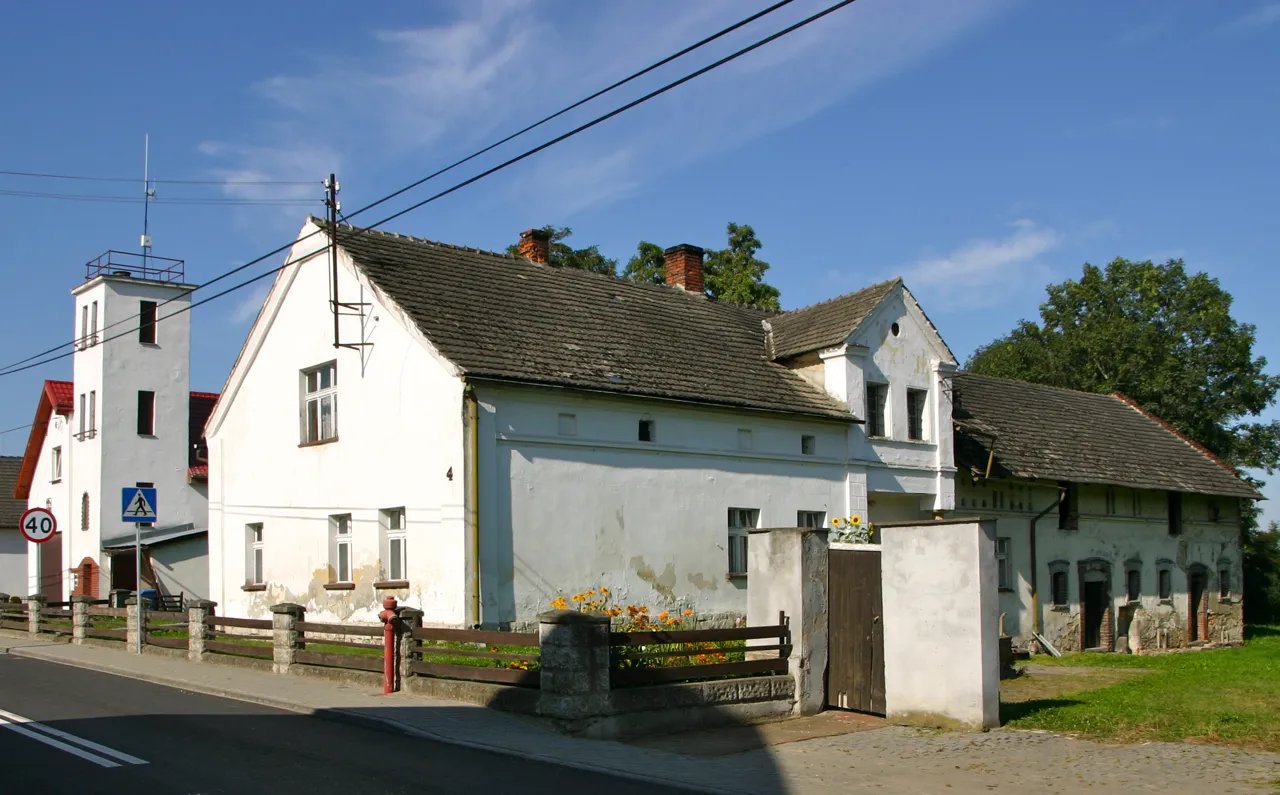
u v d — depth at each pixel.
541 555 18.81
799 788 9.45
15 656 20.11
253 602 23.69
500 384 18.48
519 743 10.90
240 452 24.69
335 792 8.55
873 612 13.85
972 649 12.62
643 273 47.50
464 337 19.42
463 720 11.96
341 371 21.36
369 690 14.27
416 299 20.14
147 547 31.31
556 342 20.91
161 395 36.44
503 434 18.59
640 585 20.25
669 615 19.88
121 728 11.49
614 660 12.54
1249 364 49.28
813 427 23.73
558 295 23.30
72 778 8.91
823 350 24.64
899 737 12.19
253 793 8.48
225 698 14.14
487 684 12.95
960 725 12.61
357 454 20.72
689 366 22.73
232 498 24.81
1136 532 33.50
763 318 28.14
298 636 16.28
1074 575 30.91
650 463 20.73
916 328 26.34
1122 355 49.53
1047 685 18.64
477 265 23.02
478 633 13.15
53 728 11.41
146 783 8.77
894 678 13.32
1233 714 13.83
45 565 38.56
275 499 23.23
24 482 41.69
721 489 21.86
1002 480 28.78
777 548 14.34
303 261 22.41
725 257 49.47
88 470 35.84
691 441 21.50
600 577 19.62
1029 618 29.09
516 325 20.86
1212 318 48.81
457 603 17.83
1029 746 11.56
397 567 19.95
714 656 14.10
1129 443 35.59
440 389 18.69
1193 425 48.34
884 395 25.55
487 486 18.22
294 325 22.98
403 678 14.13
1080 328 51.84
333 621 21.06
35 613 23.81
